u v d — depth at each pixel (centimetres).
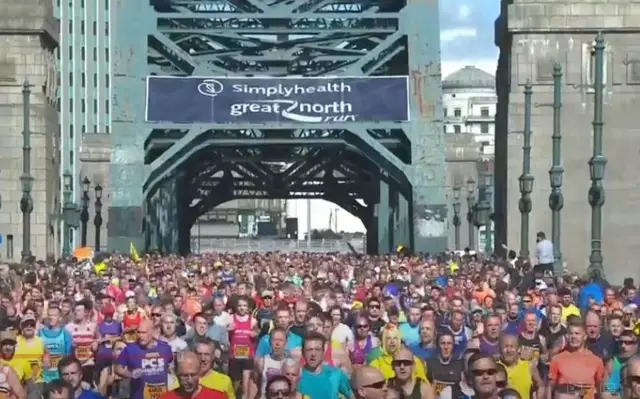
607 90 6706
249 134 6494
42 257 6994
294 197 9081
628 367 1478
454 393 1806
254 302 2791
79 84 17100
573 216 6675
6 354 1969
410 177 6125
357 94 6128
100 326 2458
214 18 6200
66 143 16888
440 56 6153
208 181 8931
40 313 2616
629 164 6694
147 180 6059
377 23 6562
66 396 1458
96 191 8019
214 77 6069
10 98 6988
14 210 7006
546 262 4416
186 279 3656
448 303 2705
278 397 1360
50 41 7250
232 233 18550
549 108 6650
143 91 6041
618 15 6644
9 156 7006
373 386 1391
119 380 1961
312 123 6097
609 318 2272
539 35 6675
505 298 2612
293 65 6694
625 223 6675
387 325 2020
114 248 6000
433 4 6147
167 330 2150
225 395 1523
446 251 6156
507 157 6688
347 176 8556
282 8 6272
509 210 6650
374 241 9044
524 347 2098
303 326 2042
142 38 6056
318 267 5056
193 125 6056
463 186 10331
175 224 7794
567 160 6662
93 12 17212
